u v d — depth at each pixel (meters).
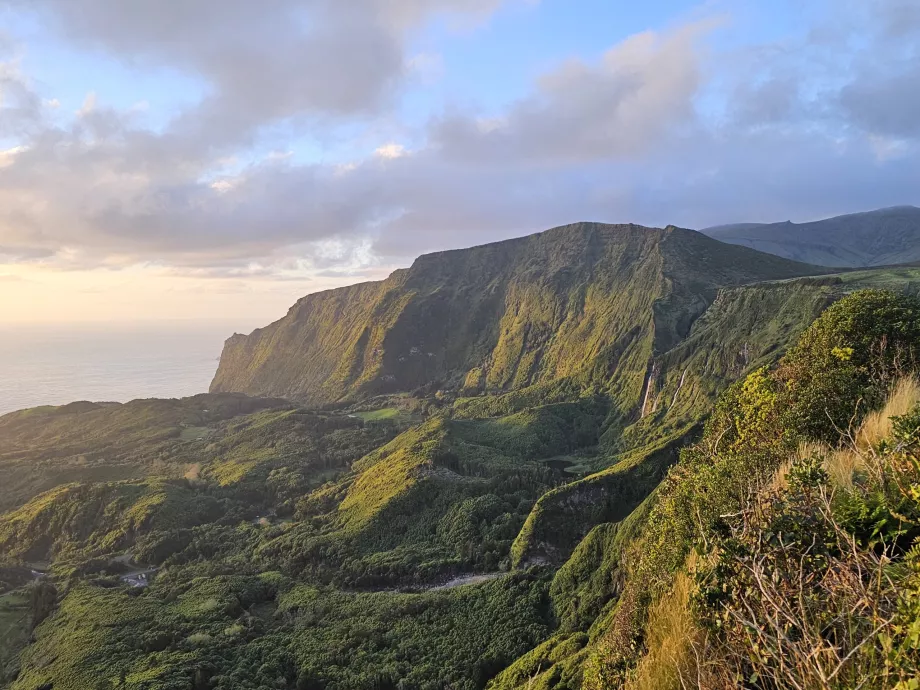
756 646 4.54
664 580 11.09
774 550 5.29
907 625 3.68
